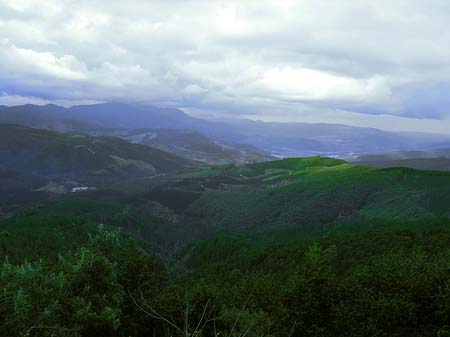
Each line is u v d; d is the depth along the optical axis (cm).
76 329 2036
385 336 2584
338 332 2883
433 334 2594
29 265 2139
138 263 2747
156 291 2861
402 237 9862
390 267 3256
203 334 2767
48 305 2048
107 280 2447
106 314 2180
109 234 2705
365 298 2880
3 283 2044
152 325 2694
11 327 1911
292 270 7650
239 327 2344
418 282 2925
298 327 3002
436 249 7625
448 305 2628
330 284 3247
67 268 2389
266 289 3594
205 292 3050
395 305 2686
